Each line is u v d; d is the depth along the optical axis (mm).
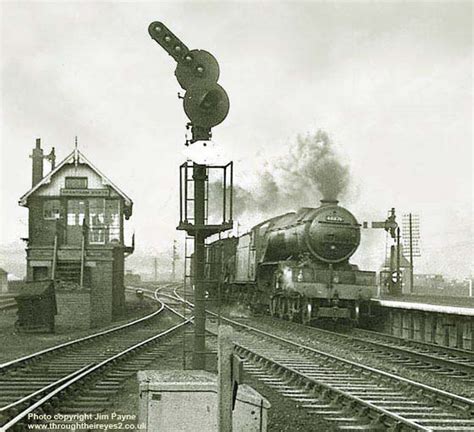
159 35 10852
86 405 9359
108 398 9914
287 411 9102
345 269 22375
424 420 8289
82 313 23812
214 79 10938
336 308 21422
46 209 29047
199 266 11086
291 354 15180
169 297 45969
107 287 28234
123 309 32719
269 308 25391
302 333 20375
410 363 13859
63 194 28844
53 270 27250
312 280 21547
